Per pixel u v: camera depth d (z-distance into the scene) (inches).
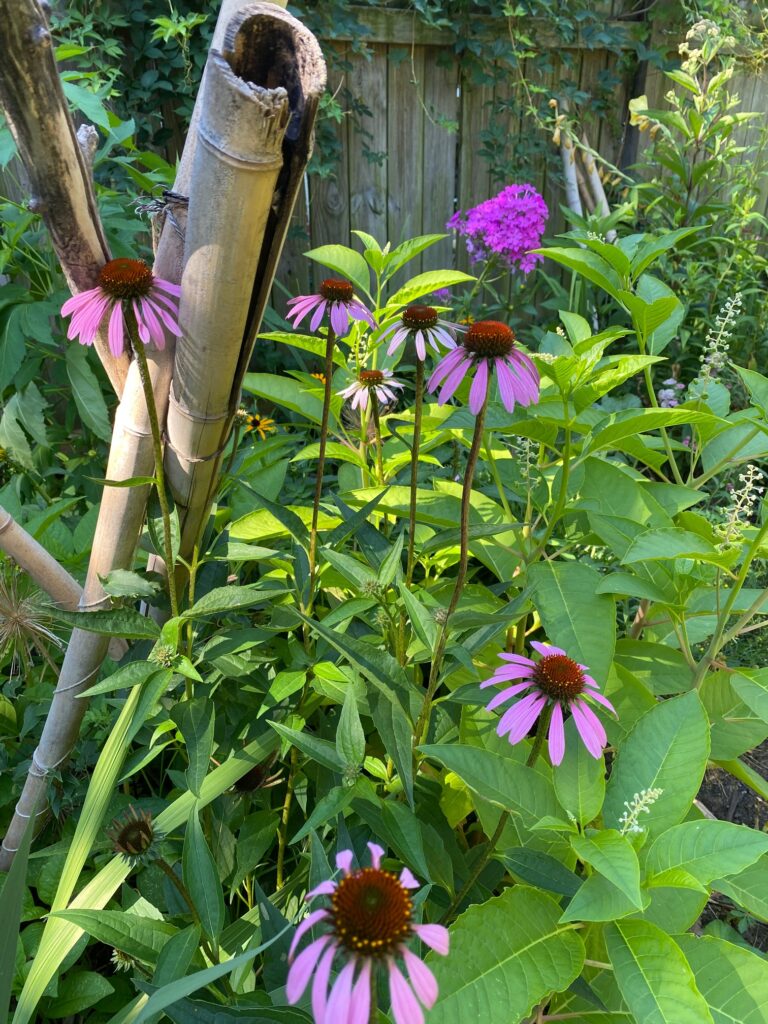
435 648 20.5
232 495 30.4
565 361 23.8
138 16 57.6
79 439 48.3
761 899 20.2
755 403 25.8
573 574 25.5
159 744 23.5
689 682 28.2
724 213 75.9
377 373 29.7
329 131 66.4
